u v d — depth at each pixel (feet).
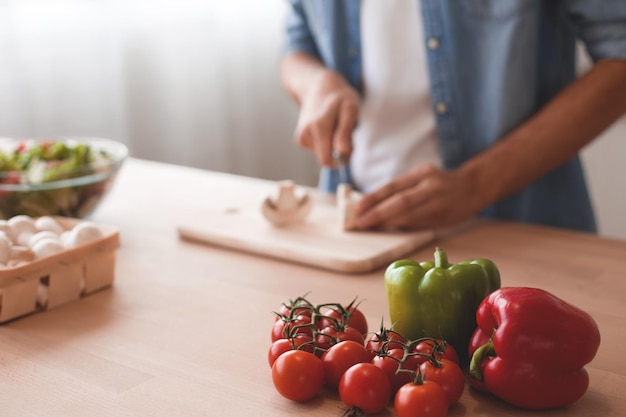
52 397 2.77
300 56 5.94
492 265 2.94
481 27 5.02
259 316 3.43
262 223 4.65
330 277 3.91
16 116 7.44
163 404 2.70
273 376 2.65
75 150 4.57
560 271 3.90
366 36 5.48
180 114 8.98
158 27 8.55
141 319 3.42
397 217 4.42
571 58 5.27
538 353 2.51
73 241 3.65
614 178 8.38
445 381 2.55
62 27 7.64
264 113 10.01
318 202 5.12
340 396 2.61
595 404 2.65
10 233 3.64
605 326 3.25
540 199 5.26
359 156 5.70
